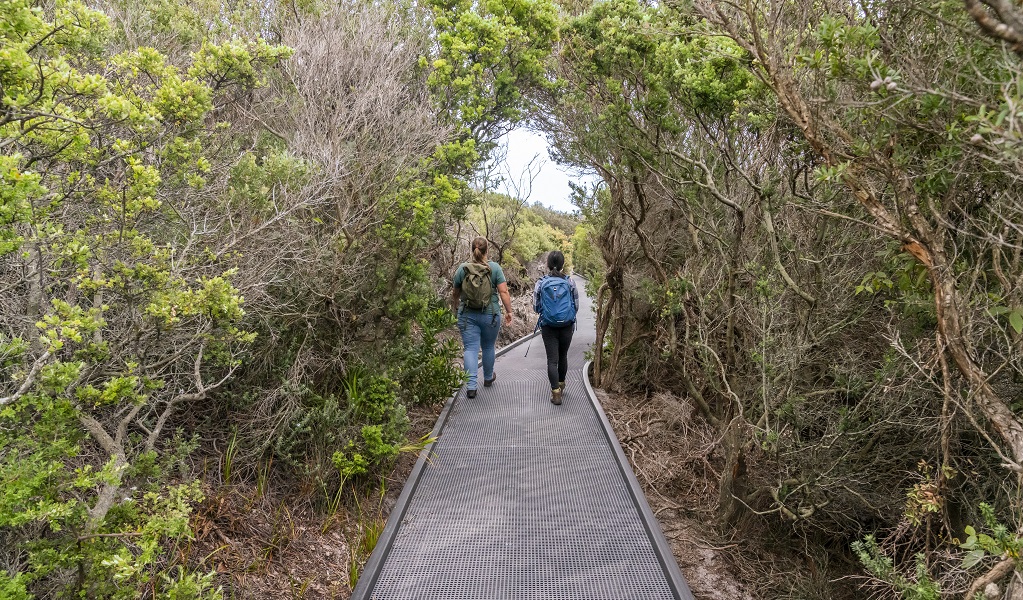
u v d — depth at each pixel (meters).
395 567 3.73
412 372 6.02
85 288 2.55
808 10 3.04
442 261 8.73
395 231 5.27
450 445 5.57
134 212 2.61
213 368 4.20
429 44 7.04
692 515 5.34
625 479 4.84
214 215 3.89
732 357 4.84
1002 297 2.55
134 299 2.72
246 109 5.34
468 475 4.97
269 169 4.03
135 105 2.64
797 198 3.96
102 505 2.48
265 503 4.11
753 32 2.66
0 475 2.05
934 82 2.38
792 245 4.30
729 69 4.15
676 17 3.72
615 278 7.46
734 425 4.81
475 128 7.27
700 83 4.12
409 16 7.11
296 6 6.25
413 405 6.47
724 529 5.04
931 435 4.04
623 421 6.89
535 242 18.44
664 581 3.59
